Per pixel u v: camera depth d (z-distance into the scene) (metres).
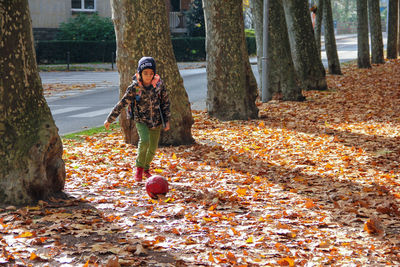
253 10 17.83
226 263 4.28
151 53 10.24
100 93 20.81
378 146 9.93
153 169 8.26
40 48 36.28
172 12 47.22
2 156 5.99
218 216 5.64
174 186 7.11
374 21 32.06
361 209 5.87
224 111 13.85
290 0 19.20
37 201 6.06
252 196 6.54
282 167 8.49
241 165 8.60
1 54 6.02
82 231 5.04
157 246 4.63
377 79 23.17
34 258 4.33
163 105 7.19
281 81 17.17
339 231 5.20
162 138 10.36
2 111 6.03
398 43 38.50
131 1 10.12
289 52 17.14
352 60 37.38
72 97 19.59
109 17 41.31
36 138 6.09
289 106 16.03
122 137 11.34
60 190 6.55
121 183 7.25
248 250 4.64
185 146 10.30
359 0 28.75
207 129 12.47
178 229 5.17
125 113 10.43
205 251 4.59
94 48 38.19
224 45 13.62
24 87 6.18
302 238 4.97
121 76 10.38
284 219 5.52
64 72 31.72
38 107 6.29
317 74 19.56
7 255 4.35
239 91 13.77
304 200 6.36
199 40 42.47
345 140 10.65
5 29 6.03
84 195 6.56
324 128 12.27
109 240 4.84
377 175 7.77
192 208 5.98
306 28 19.31
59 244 4.68
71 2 39.91
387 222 5.41
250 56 46.06
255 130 12.17
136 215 5.66
